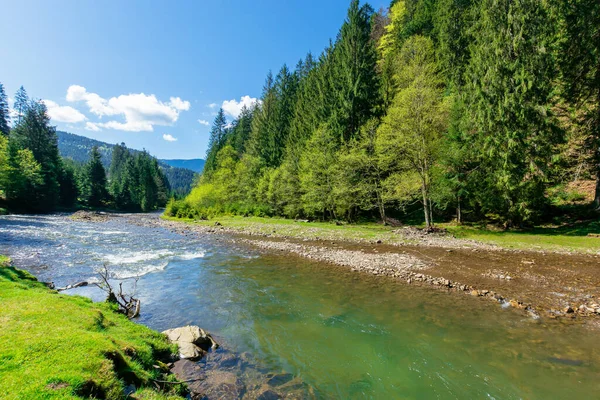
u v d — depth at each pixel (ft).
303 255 59.88
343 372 19.62
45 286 31.81
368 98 121.08
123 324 22.44
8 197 169.37
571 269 44.11
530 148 69.05
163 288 38.32
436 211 108.37
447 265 48.08
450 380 18.67
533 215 76.33
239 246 72.18
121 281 40.55
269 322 27.86
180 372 18.74
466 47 108.88
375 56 133.49
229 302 33.30
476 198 83.87
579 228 69.36
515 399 16.74
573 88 70.54
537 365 20.15
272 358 21.30
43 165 203.82
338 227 99.96
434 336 24.68
